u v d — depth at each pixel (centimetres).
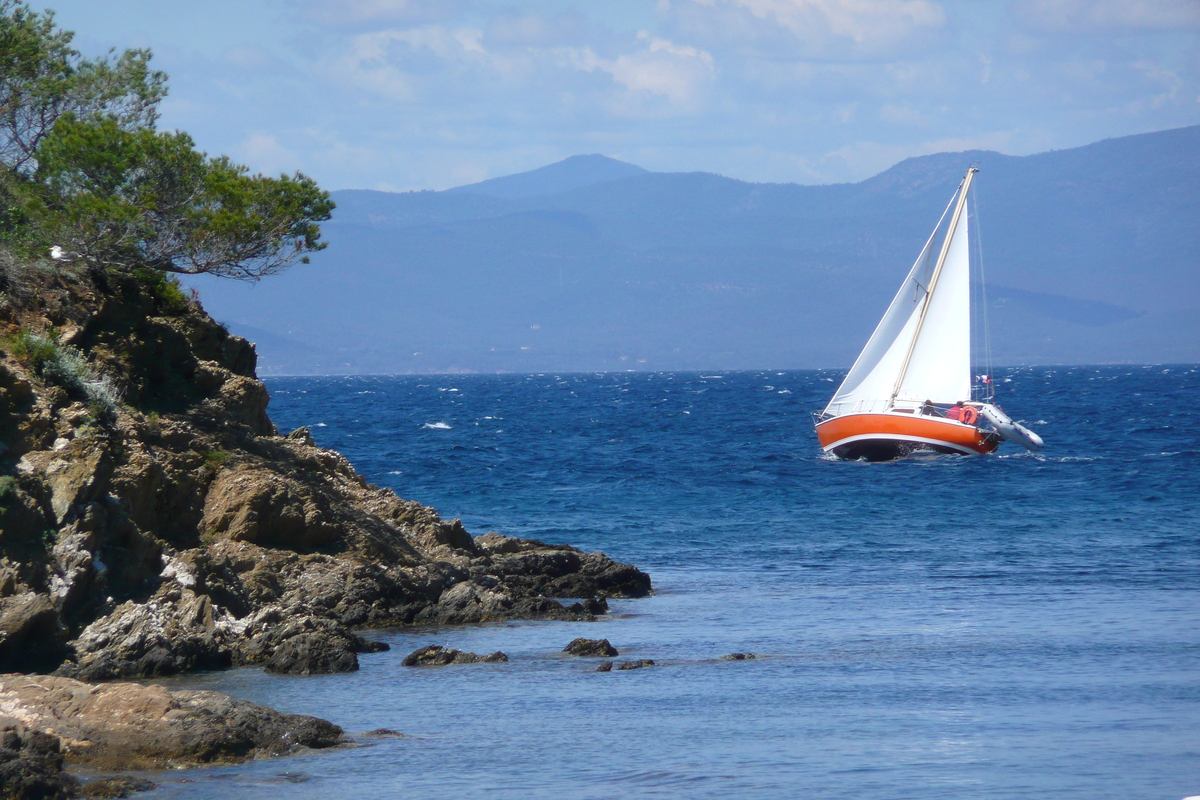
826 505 19050
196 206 12056
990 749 6356
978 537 15450
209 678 7981
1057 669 8219
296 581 10075
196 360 11888
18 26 12269
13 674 6881
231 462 10788
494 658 8675
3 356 9194
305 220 12750
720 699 7481
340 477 12662
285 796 5547
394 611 10256
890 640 9331
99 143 11350
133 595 8581
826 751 6356
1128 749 6344
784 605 11069
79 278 10888
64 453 8675
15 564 7800
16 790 5200
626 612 10862
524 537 16062
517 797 5591
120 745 5969
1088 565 13075
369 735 6594
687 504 19462
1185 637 9212
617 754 6297
